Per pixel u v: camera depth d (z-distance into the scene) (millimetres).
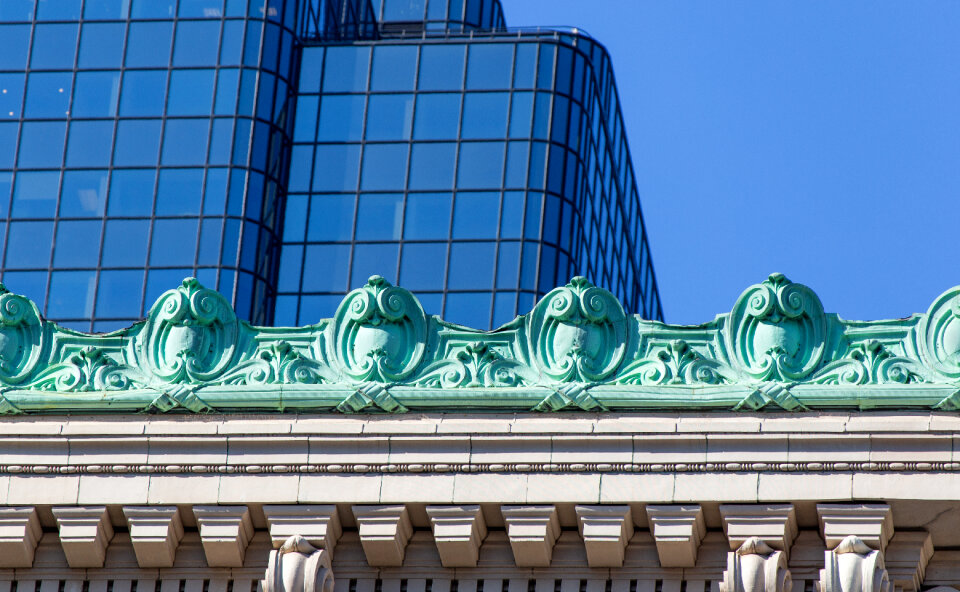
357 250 186375
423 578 65312
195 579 66188
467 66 191500
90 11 195000
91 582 66750
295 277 186375
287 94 192000
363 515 64938
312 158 190250
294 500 65312
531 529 64125
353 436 65562
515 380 66812
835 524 62875
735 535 63281
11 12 195500
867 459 63125
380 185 188250
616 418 64875
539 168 186625
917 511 62938
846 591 61688
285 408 66812
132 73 192250
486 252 184500
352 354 68250
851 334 66250
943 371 64812
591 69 194000
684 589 64125
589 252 193000
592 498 64000
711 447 64000
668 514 63531
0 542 66250
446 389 66438
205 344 69125
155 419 66938
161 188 188000
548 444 64750
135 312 184250
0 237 187750
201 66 191500
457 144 188750
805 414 64188
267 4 193125
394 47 193500
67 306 185000
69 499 66188
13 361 69562
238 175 187125
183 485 65875
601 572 64625
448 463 64938
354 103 191875
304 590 64000
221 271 184250
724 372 66062
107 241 186875
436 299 183500
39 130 191250
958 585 63938
